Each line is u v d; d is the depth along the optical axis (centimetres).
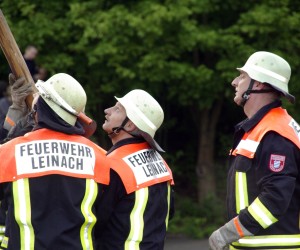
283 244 697
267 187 672
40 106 647
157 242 688
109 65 1541
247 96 717
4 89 1247
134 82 1595
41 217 623
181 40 1527
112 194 673
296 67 1645
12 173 626
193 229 1622
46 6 1606
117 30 1515
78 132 654
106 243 679
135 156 696
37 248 620
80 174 639
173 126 1905
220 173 1825
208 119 1780
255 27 1545
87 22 1523
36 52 1431
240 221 677
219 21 1627
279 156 678
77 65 1612
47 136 641
